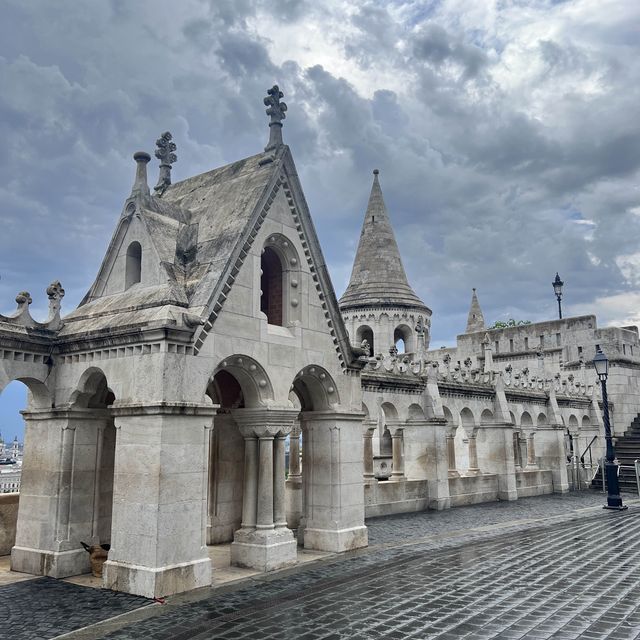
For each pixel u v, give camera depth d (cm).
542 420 3528
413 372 2666
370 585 1220
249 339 1368
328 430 1594
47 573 1277
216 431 1703
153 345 1195
